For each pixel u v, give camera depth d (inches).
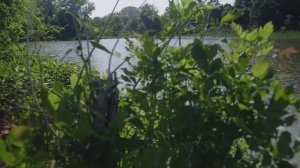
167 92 107.9
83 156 97.7
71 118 94.5
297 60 871.7
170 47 114.0
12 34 320.5
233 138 90.6
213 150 92.6
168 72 107.1
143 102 102.9
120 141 97.0
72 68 276.4
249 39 111.6
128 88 115.3
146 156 89.9
